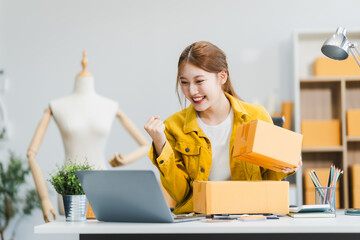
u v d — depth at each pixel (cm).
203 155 233
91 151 412
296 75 516
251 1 554
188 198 232
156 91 552
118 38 557
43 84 557
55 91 556
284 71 548
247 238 173
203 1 555
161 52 554
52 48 557
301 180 497
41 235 543
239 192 192
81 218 195
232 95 247
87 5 559
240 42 552
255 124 193
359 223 171
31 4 560
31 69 557
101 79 554
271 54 550
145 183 172
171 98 551
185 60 223
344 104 514
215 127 239
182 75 226
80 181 185
